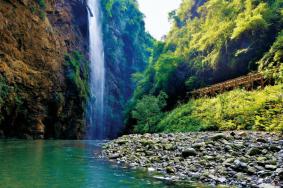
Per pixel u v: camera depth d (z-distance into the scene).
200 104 34.72
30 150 16.78
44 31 42.97
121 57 90.38
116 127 78.06
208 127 27.02
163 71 52.84
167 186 7.75
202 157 11.27
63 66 48.62
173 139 17.06
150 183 8.08
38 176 8.72
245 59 38.56
